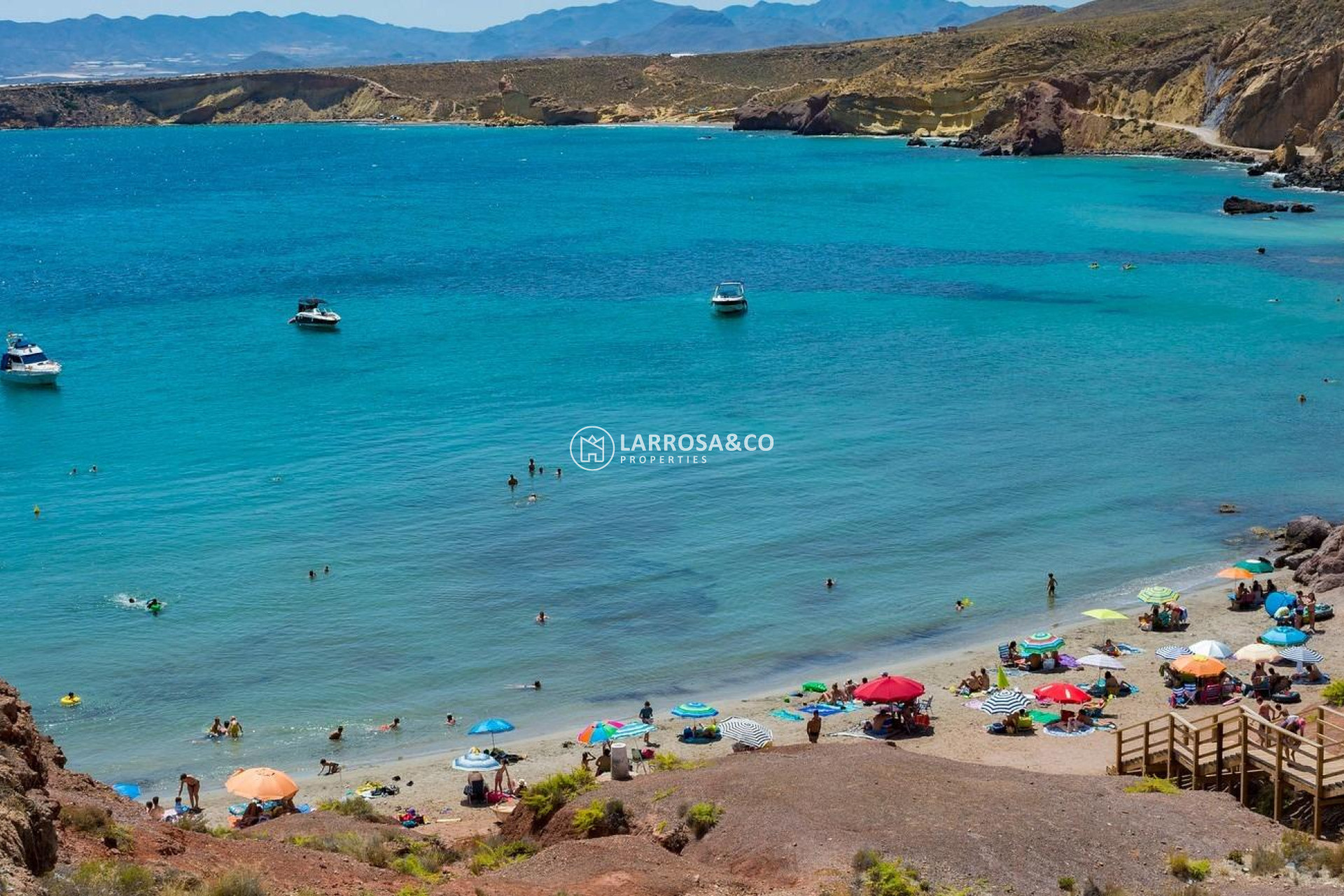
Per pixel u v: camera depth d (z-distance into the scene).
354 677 44.84
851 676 44.66
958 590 52.16
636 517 59.84
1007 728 38.72
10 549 56.62
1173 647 44.06
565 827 26.61
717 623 49.12
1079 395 80.50
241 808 34.97
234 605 50.50
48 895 16.36
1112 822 24.73
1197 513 60.34
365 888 21.95
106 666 45.53
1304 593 49.38
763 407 78.19
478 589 52.03
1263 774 27.91
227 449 71.56
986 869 22.69
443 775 37.97
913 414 76.44
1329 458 67.75
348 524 59.25
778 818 24.73
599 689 43.97
